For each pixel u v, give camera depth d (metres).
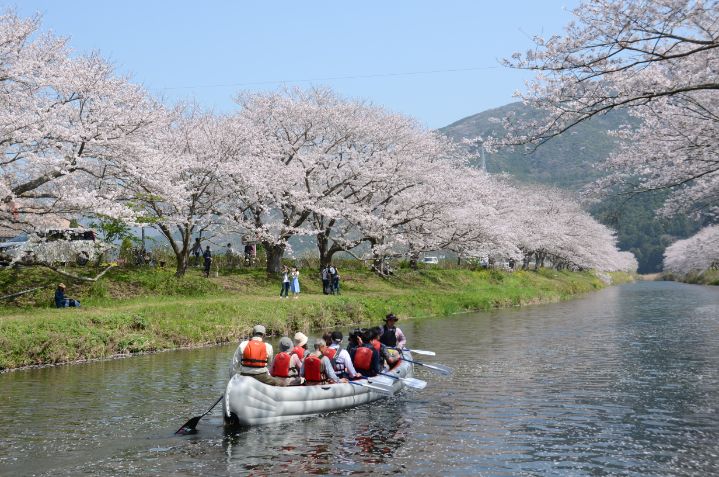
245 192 31.81
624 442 9.74
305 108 33.78
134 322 21.36
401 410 12.13
